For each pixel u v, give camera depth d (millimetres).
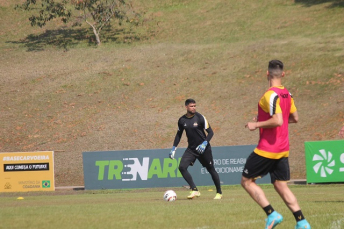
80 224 22906
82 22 199625
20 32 192750
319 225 22859
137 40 177375
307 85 124812
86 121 118938
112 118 119250
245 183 21172
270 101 20156
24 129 117688
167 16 199375
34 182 74125
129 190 71812
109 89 136875
